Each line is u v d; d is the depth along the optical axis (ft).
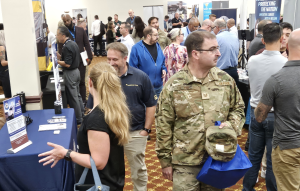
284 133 6.53
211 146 5.46
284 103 6.45
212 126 5.69
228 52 14.58
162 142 6.13
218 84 5.97
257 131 8.23
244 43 23.56
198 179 5.72
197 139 5.87
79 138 5.42
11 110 7.03
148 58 13.48
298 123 6.39
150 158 12.41
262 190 9.63
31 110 11.05
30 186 7.02
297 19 17.17
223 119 5.95
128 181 10.37
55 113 10.46
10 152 6.97
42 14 16.87
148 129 8.05
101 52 47.93
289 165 6.58
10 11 11.19
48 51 20.31
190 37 5.90
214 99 5.90
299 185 6.70
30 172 6.96
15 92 11.75
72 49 15.12
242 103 6.27
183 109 5.90
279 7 17.35
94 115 5.20
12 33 11.36
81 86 18.80
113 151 5.46
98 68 5.53
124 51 7.69
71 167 7.49
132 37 18.99
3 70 18.57
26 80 11.72
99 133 5.11
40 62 16.51
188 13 50.14
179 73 6.05
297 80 6.31
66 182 7.10
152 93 8.07
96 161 5.10
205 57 5.72
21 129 7.34
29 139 7.96
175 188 6.09
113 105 5.26
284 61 7.82
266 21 13.30
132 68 8.00
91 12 50.90
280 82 6.46
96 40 47.16
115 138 5.40
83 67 18.63
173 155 6.11
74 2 50.01
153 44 13.78
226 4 48.37
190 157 5.95
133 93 7.81
